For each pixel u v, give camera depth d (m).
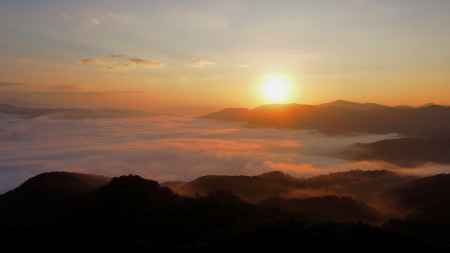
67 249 62.03
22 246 64.06
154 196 80.19
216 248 54.84
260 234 56.84
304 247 52.72
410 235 58.47
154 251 58.16
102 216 72.75
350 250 51.69
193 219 71.31
